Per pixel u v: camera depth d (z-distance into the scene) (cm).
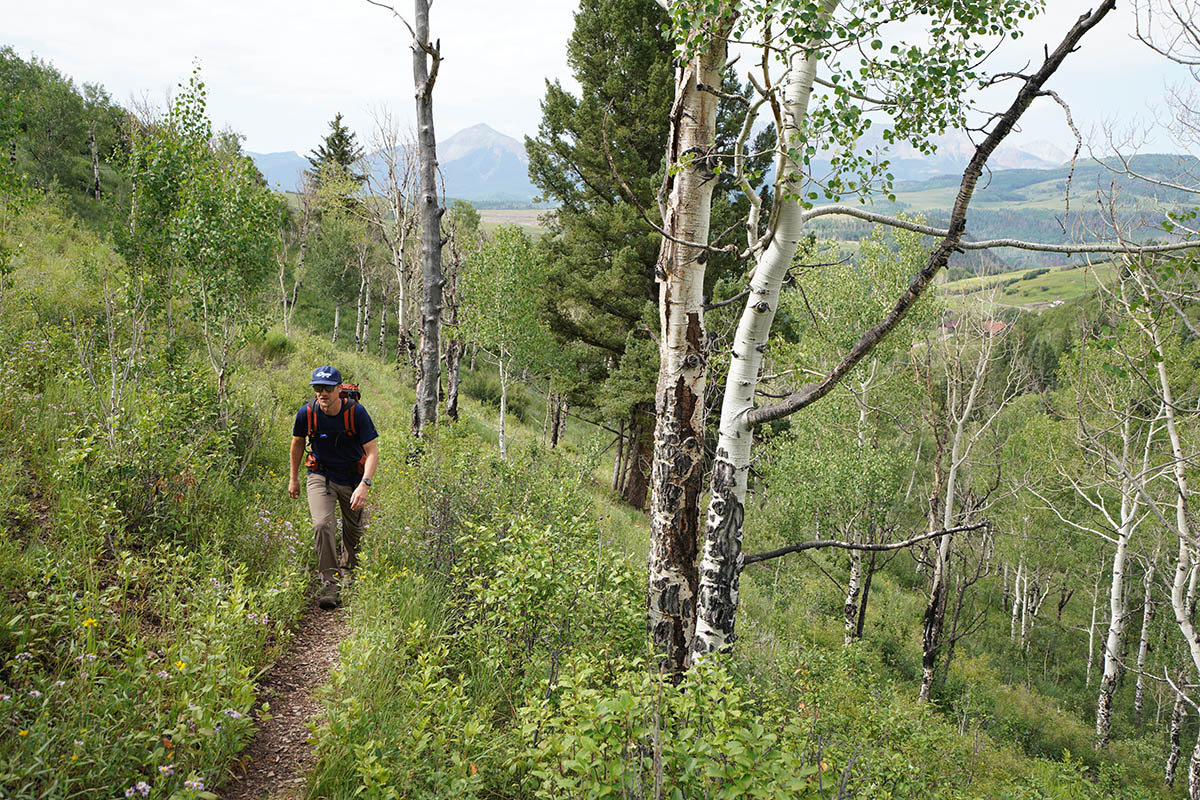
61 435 559
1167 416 1228
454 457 732
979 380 1972
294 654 433
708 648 461
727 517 464
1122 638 3312
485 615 448
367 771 265
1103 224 680
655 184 1522
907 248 2089
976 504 2052
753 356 464
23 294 952
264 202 880
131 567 420
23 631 296
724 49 439
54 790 231
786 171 414
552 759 293
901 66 366
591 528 607
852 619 2019
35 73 3309
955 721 1889
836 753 351
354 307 4288
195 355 1041
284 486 710
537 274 2114
